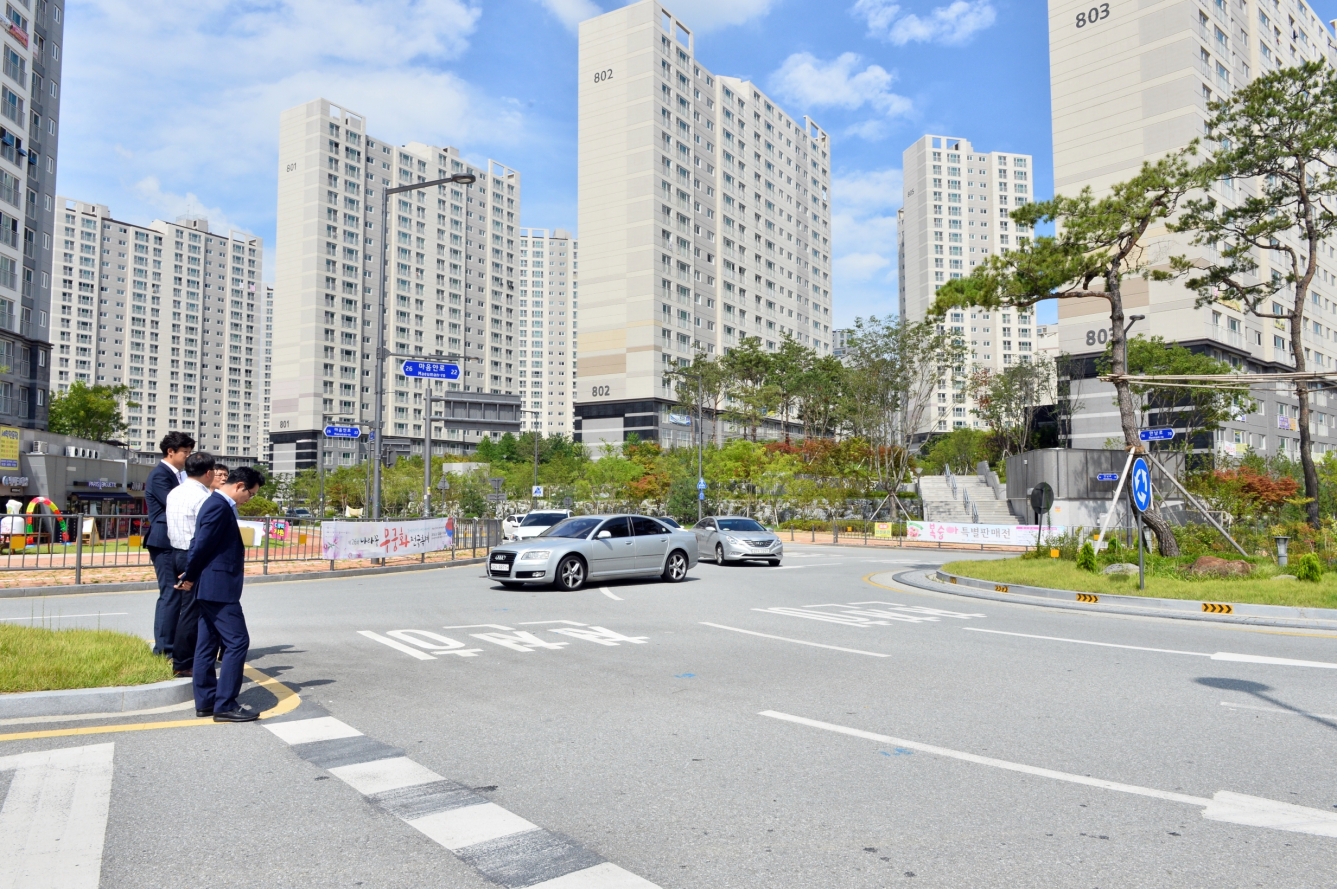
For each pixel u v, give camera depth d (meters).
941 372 57.81
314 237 118.31
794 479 54.31
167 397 149.50
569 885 3.37
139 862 3.56
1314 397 72.44
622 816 4.15
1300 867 3.56
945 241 150.88
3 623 8.88
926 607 13.69
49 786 4.52
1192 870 3.53
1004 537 36.44
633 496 61.91
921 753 5.25
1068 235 19.88
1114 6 63.94
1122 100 63.31
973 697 6.84
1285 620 11.76
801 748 5.36
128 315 145.12
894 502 53.81
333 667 8.05
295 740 5.47
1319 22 80.94
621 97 94.00
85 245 140.38
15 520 17.41
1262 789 4.58
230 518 6.02
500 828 3.98
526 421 194.62
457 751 5.26
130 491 50.72
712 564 24.11
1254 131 29.28
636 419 91.62
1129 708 6.46
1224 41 64.31
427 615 12.02
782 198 118.62
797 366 85.38
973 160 153.25
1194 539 20.22
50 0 57.41
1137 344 51.97
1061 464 42.44
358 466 81.94
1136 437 18.98
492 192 146.00
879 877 3.46
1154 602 13.38
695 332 98.12
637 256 92.19
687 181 97.88
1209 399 48.16
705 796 4.45
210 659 6.10
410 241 131.00
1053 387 67.81
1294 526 22.81
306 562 21.22
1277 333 67.81
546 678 7.57
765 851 3.72
